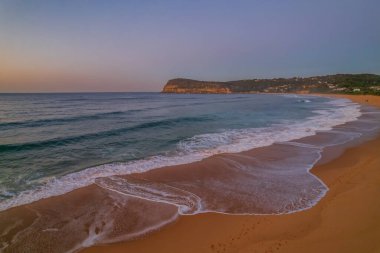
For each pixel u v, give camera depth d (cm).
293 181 778
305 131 1598
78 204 639
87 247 473
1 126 1841
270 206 616
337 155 1055
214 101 5775
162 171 877
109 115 2617
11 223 553
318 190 704
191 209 609
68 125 1900
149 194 695
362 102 4503
